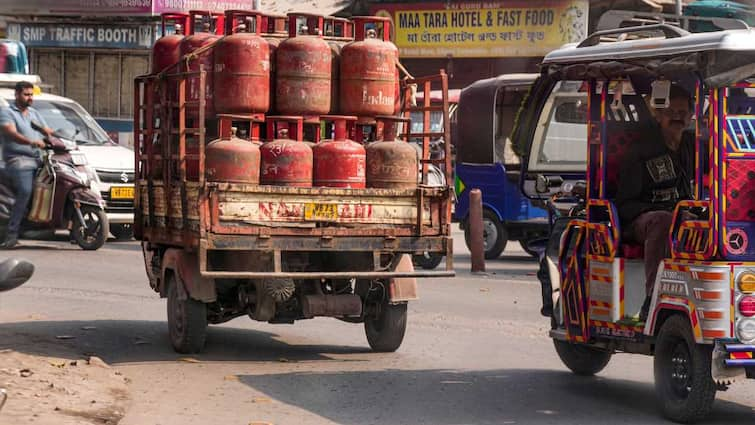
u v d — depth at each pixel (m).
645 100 9.95
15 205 20.30
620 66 9.49
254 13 11.44
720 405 9.72
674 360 9.04
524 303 15.45
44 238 22.67
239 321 14.03
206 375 10.57
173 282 11.69
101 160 21.48
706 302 8.53
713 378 8.52
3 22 38.19
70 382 9.76
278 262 10.89
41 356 11.09
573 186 10.84
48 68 36.50
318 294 11.43
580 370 10.85
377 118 11.51
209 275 10.67
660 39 9.15
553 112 15.06
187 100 11.32
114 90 35.69
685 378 8.91
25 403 8.80
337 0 38.31
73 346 11.85
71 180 20.53
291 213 10.91
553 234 10.86
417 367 11.17
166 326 13.28
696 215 8.85
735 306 8.50
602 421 9.00
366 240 11.19
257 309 11.32
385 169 11.23
